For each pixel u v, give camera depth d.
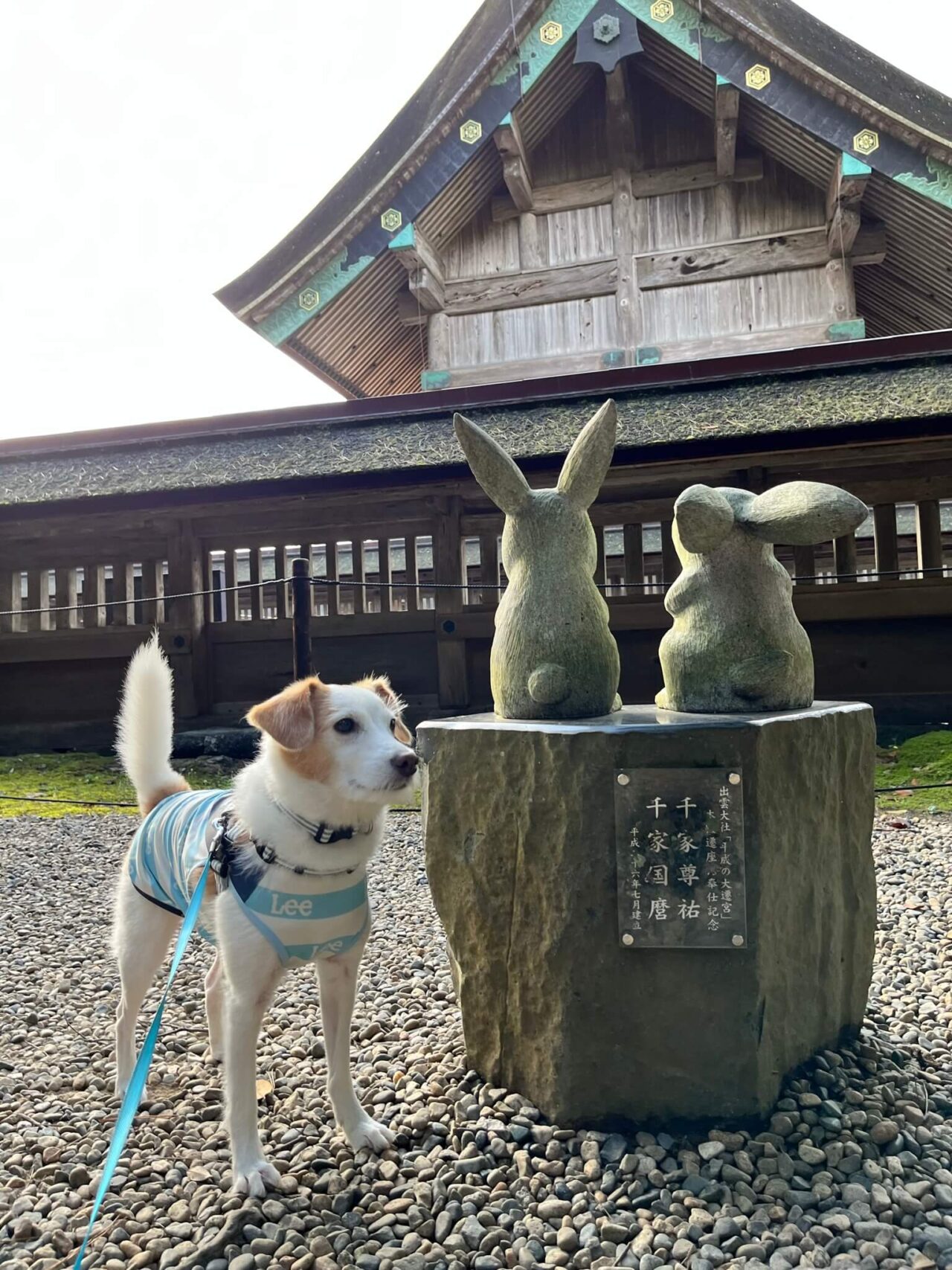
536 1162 2.52
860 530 11.28
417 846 6.90
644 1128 2.64
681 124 12.09
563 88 11.94
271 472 9.45
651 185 12.11
